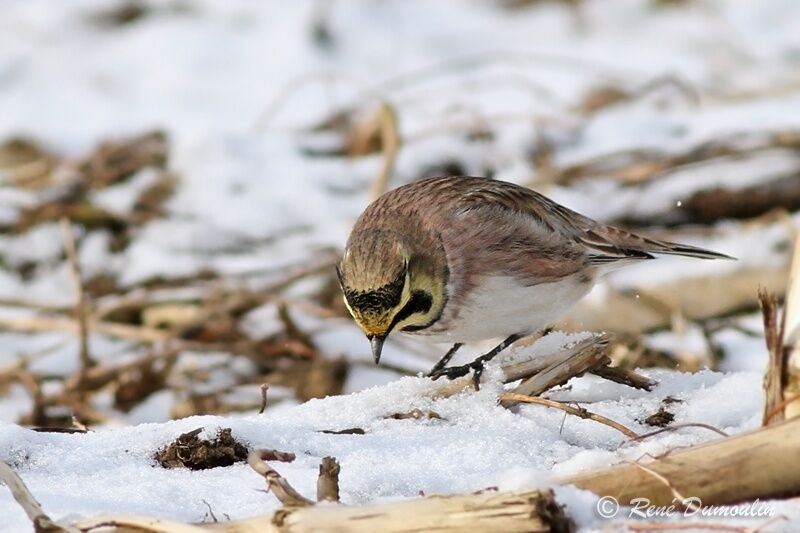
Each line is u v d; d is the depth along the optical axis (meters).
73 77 19.39
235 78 19.19
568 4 21.50
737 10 20.64
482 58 19.39
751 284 12.76
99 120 18.02
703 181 14.70
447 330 8.95
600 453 6.53
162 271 14.36
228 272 14.16
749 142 15.36
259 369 12.62
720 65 18.94
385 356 12.48
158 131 17.42
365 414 7.81
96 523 5.56
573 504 5.57
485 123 16.42
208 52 19.81
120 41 20.44
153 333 12.91
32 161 17.17
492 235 8.87
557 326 12.30
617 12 21.27
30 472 6.79
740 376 8.09
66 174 16.42
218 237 14.91
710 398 7.81
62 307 13.52
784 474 5.70
